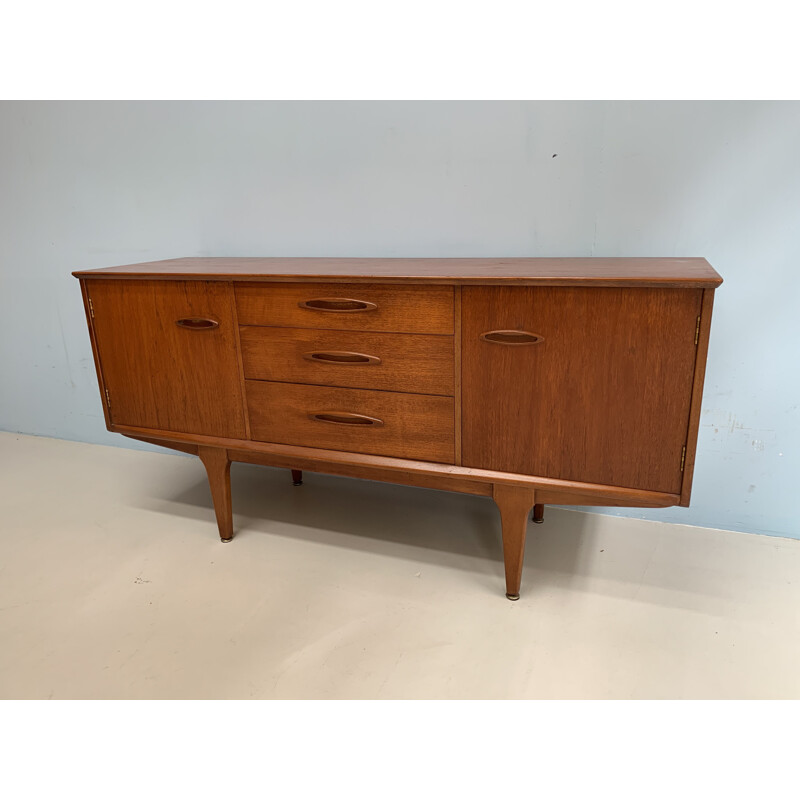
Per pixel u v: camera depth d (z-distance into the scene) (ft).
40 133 9.04
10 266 9.98
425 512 8.00
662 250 6.67
